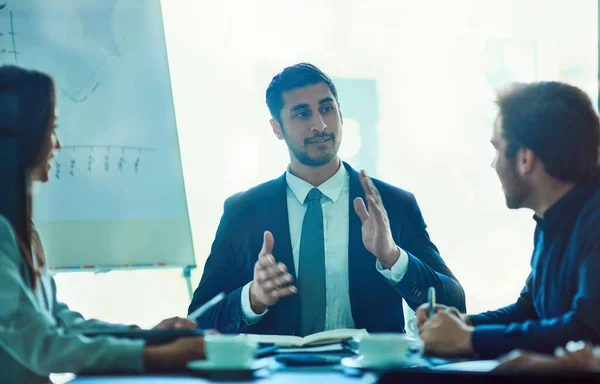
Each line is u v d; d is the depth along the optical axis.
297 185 2.45
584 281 1.57
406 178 3.47
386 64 3.45
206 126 3.36
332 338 1.82
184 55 3.35
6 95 1.69
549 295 1.76
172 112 2.77
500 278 3.57
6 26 2.76
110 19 2.78
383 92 3.45
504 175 1.80
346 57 3.43
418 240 2.43
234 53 3.37
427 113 3.47
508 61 3.49
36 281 1.63
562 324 1.54
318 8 3.40
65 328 1.80
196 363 1.43
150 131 2.76
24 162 1.67
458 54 3.48
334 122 2.41
